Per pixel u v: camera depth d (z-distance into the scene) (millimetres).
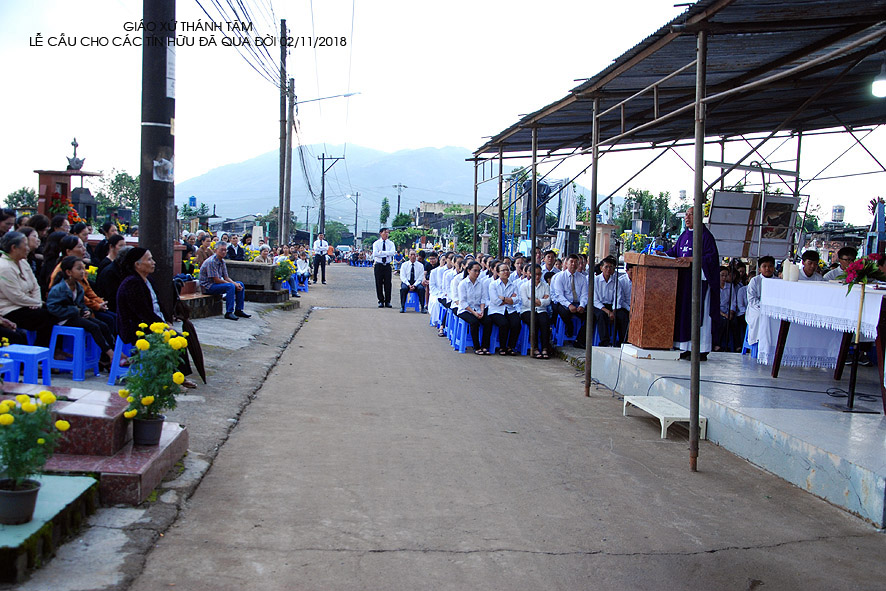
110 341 7395
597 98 8477
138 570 3488
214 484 4812
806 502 5047
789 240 11289
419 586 3555
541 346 11703
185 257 14375
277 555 3803
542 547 4113
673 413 6680
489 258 14055
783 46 7023
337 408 7277
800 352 8141
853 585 3824
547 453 6027
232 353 9695
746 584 3787
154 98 7309
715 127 12078
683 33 5934
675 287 8539
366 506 4598
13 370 5750
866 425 5812
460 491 4980
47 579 3287
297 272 22484
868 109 10656
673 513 4762
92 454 4426
